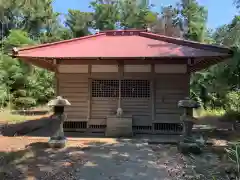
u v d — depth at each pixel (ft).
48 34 93.56
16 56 24.36
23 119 36.52
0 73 49.70
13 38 58.85
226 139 22.54
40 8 91.35
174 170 13.60
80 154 17.07
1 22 86.58
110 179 12.14
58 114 19.36
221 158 15.69
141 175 12.78
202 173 13.02
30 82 53.31
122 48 26.81
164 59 24.80
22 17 91.25
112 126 24.72
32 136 23.88
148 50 25.53
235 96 41.55
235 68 33.19
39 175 12.62
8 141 21.44
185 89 25.50
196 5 74.69
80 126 26.48
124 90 26.43
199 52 23.39
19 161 15.17
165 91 25.82
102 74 26.25
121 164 14.76
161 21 86.69
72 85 26.48
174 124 25.72
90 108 26.37
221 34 38.29
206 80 51.42
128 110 26.23
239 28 31.81
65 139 19.65
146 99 26.14
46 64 30.71
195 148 17.24
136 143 20.88
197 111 48.88
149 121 25.86
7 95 49.80
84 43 29.35
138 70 26.05
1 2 81.61
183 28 75.72
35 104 54.44
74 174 12.84
